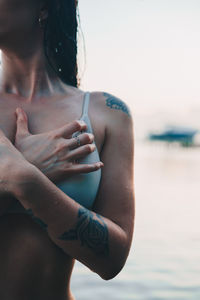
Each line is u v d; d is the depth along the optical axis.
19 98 1.47
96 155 1.47
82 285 4.92
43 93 1.50
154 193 13.41
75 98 1.55
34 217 1.26
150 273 5.41
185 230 7.92
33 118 1.44
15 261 1.36
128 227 1.47
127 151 1.56
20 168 1.22
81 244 1.32
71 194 1.38
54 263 1.40
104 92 1.62
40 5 1.43
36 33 1.44
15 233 1.36
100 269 1.39
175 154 51.53
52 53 1.57
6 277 1.35
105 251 1.37
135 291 4.73
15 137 1.38
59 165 1.34
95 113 1.54
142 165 28.38
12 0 1.32
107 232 1.36
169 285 4.98
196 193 13.48
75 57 1.64
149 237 7.37
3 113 1.42
